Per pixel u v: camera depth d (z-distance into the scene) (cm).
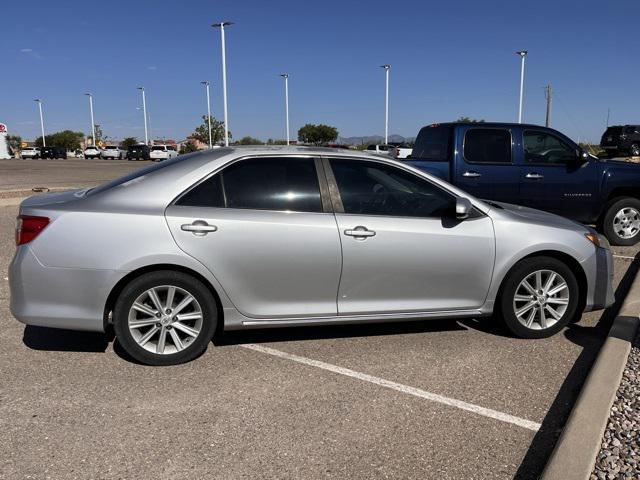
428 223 450
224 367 423
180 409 359
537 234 469
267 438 327
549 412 361
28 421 342
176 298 421
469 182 836
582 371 421
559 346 470
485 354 452
